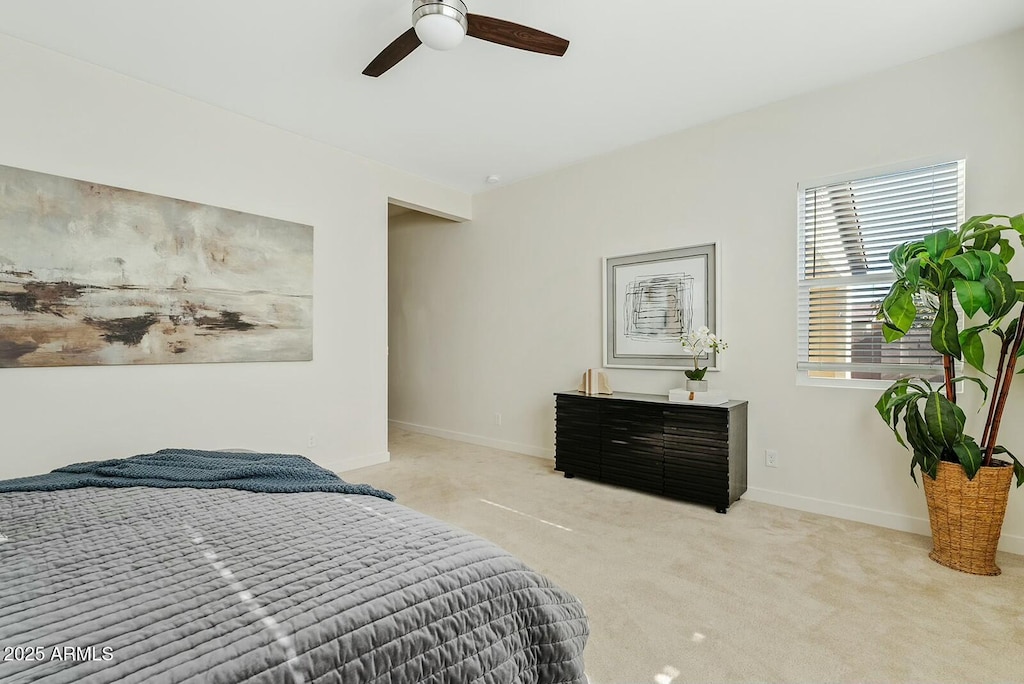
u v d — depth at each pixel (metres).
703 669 1.55
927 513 2.64
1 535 1.07
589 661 1.59
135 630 0.72
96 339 2.68
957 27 2.38
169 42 2.50
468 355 5.07
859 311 2.90
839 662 1.58
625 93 3.03
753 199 3.24
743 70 2.77
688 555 2.38
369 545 1.05
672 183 3.61
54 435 2.55
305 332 3.64
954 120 2.56
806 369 3.08
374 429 4.14
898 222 2.77
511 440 4.69
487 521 2.83
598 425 3.55
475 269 5.01
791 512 2.99
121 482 1.48
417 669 0.82
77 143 2.63
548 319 4.40
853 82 2.87
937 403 2.19
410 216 5.70
